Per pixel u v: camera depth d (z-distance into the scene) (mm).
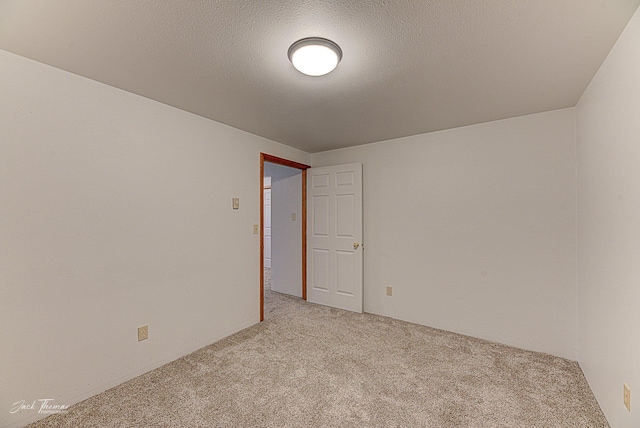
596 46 1550
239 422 1658
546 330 2500
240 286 3025
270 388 1983
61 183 1804
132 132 2162
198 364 2316
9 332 1604
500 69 1798
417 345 2646
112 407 1792
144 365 2197
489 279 2775
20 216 1647
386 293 3438
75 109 1868
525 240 2602
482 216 2818
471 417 1691
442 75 1879
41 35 1458
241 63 1743
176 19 1344
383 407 1781
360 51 1609
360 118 2699
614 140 1572
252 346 2635
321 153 4062
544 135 2518
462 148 2936
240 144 3053
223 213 2861
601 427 1607
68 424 1648
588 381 2029
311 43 1492
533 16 1316
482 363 2318
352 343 2689
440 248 3059
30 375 1671
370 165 3586
